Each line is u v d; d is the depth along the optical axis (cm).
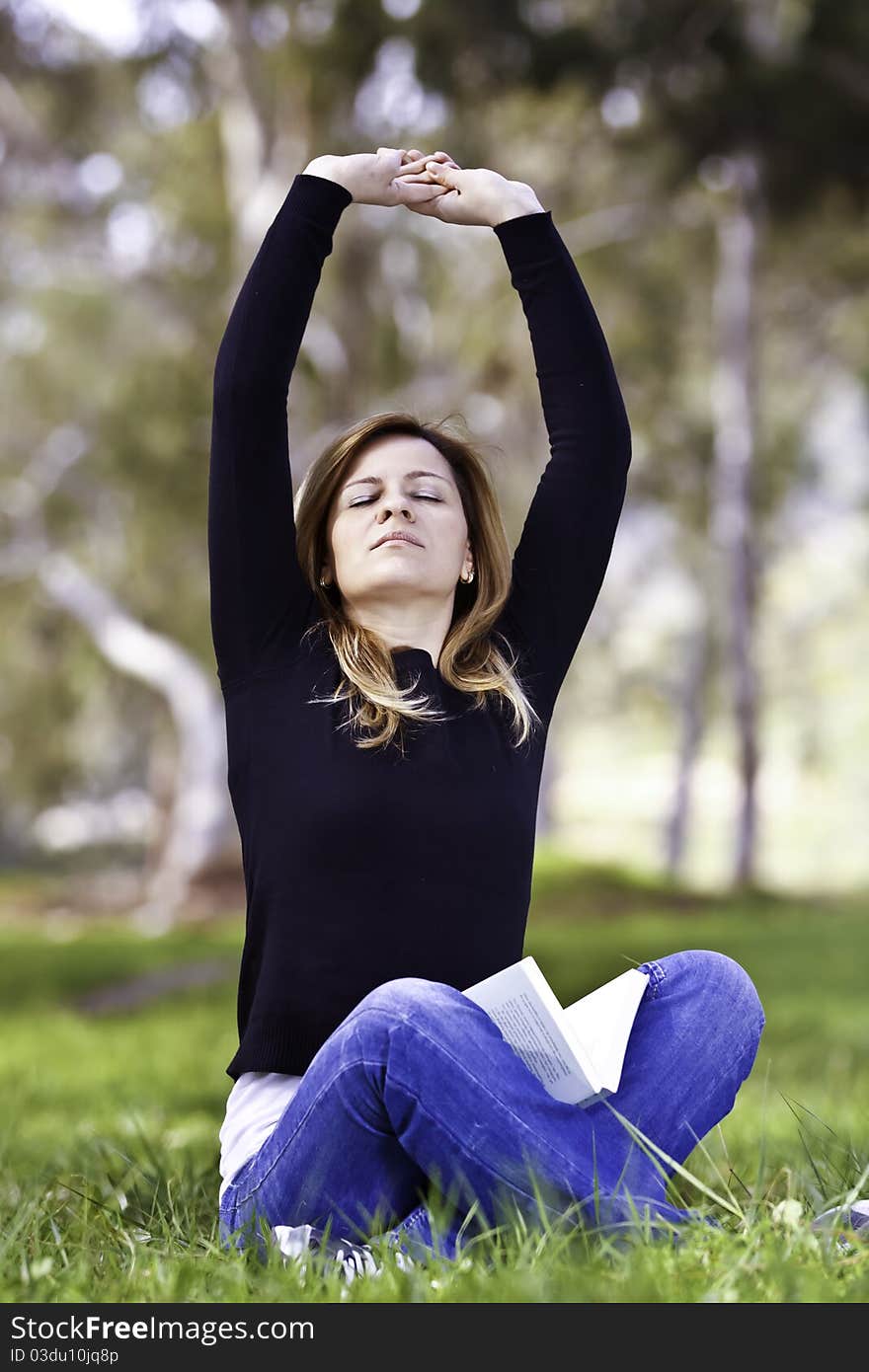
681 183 1745
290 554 406
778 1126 654
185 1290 325
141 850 5175
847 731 6184
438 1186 337
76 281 2662
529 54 1548
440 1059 331
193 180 2530
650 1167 344
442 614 415
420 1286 301
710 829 6388
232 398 405
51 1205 455
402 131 2053
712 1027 366
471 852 374
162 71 2305
